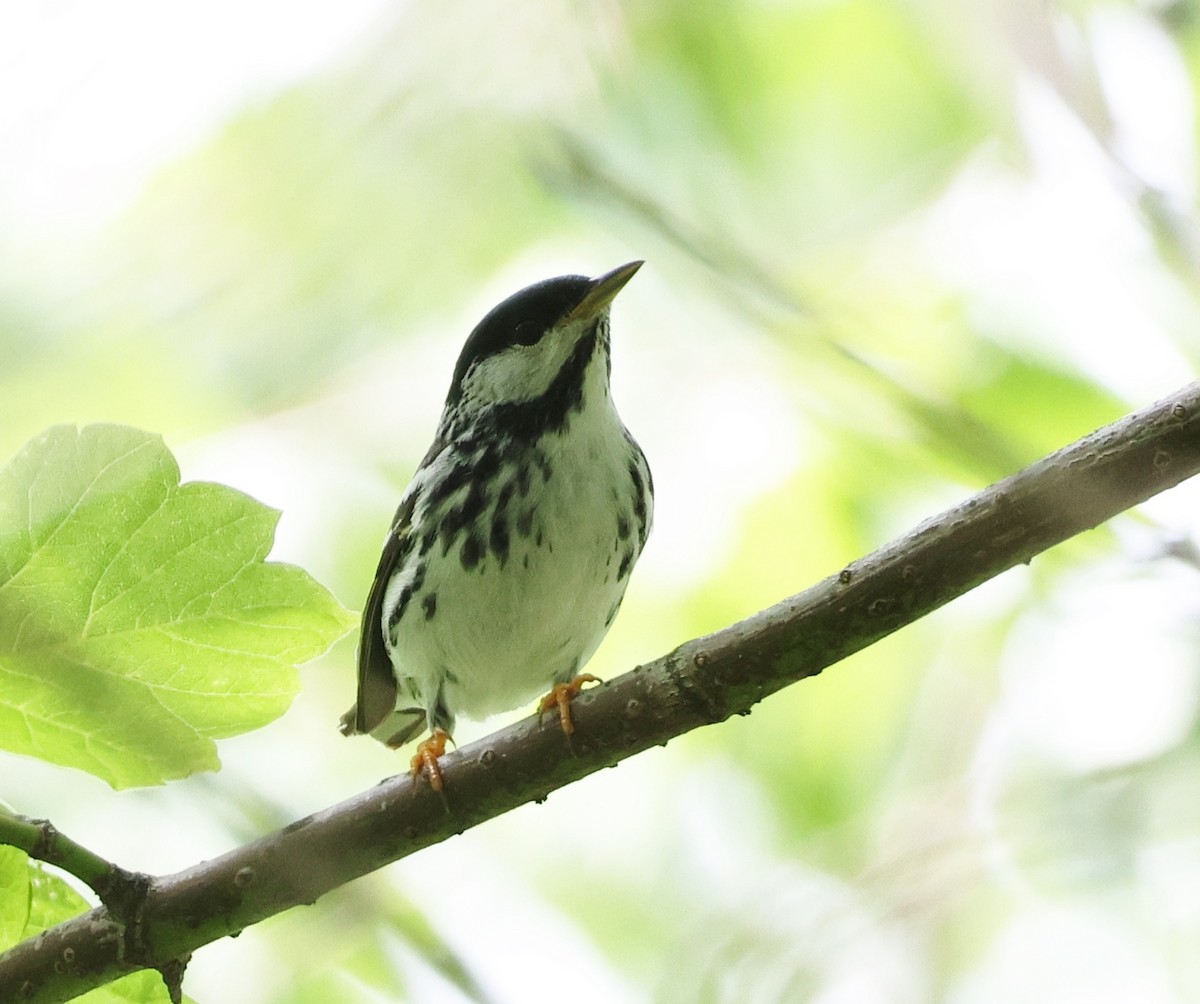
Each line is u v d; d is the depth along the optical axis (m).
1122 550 8.83
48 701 5.58
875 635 6.00
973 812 11.33
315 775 12.66
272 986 10.60
